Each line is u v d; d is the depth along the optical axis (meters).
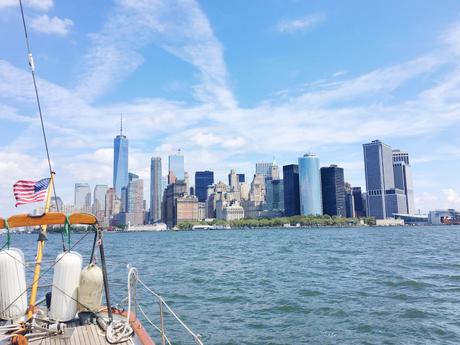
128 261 54.56
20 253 9.08
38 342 8.20
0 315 8.59
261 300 25.22
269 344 16.22
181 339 16.83
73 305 8.95
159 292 28.09
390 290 27.67
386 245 84.62
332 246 84.81
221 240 137.50
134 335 9.30
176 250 82.75
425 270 38.59
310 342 16.39
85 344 8.28
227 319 20.31
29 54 9.59
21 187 10.55
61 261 8.93
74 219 9.49
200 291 28.72
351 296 25.73
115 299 23.94
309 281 32.97
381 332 17.56
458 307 22.08
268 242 112.56
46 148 10.50
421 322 19.03
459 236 132.88
